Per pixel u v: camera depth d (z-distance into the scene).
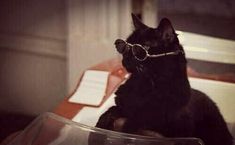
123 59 1.16
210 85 1.17
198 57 1.17
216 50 1.17
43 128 1.08
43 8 1.31
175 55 1.13
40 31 1.32
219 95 1.17
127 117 1.19
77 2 1.26
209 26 1.17
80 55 1.28
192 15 1.17
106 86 1.23
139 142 1.00
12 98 1.39
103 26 1.24
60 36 1.30
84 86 1.27
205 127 1.17
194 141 1.00
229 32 1.16
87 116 1.25
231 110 1.18
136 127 1.18
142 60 1.12
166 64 1.13
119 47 1.14
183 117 1.16
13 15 1.34
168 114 1.16
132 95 1.18
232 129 1.18
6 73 1.38
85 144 1.03
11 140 1.15
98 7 1.24
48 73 1.33
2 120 1.39
